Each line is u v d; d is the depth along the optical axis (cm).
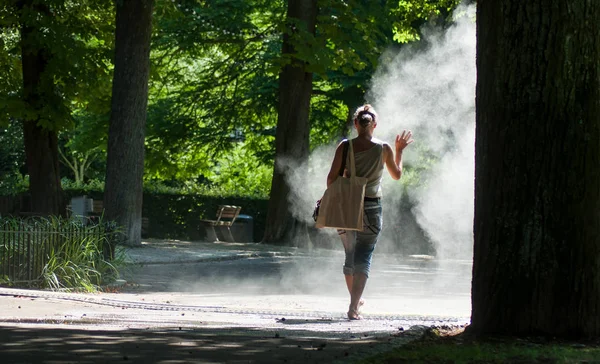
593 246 876
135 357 724
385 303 1571
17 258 1742
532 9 883
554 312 879
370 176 1185
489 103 905
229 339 868
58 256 1789
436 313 1362
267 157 4897
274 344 833
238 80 4412
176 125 4416
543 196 880
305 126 3762
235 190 5269
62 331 904
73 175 6844
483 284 909
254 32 4209
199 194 4850
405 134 1205
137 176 3128
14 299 1320
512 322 891
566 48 876
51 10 3466
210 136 4466
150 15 3131
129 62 3103
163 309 1332
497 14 899
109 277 1925
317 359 734
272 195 3800
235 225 4694
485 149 909
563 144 876
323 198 1189
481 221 912
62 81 3444
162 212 4819
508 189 892
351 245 1211
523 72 887
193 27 4078
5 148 6153
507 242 893
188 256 2839
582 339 871
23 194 4550
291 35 3491
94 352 747
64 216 3512
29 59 3409
